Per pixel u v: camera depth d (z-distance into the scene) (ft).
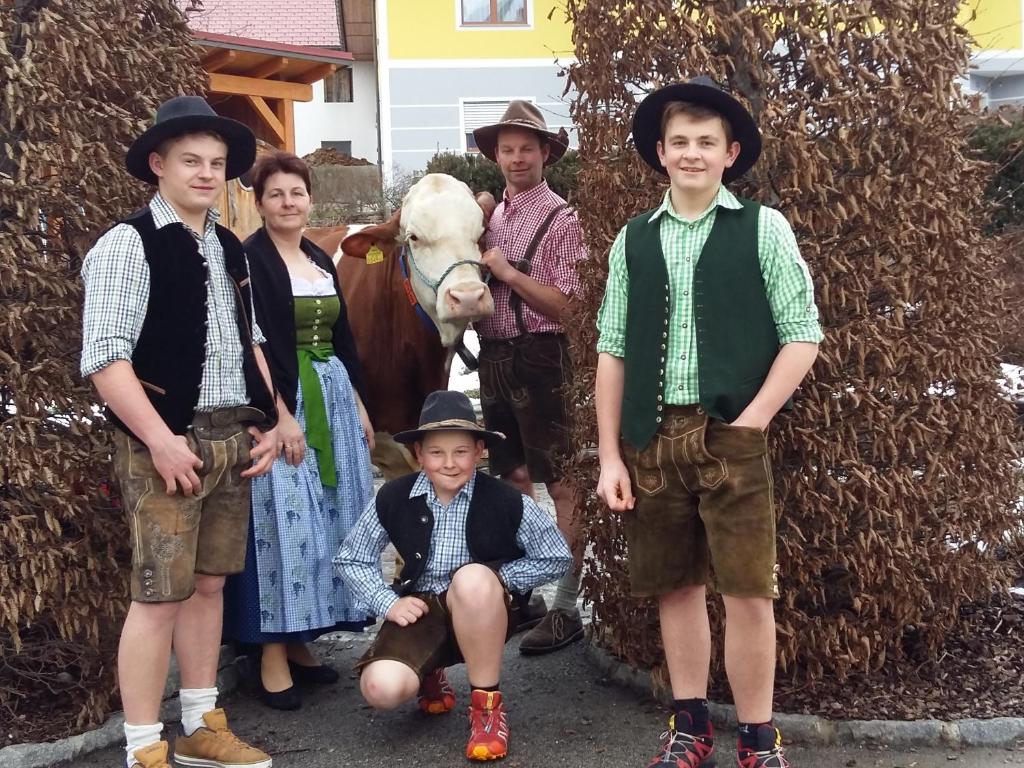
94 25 10.94
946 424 10.83
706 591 11.18
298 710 12.17
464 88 64.49
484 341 14.79
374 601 11.05
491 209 15.03
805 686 11.27
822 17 10.41
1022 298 12.76
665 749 9.70
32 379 10.57
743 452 8.93
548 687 12.50
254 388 10.30
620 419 9.74
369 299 15.02
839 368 10.76
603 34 11.29
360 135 82.74
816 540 10.84
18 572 10.63
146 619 9.56
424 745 11.05
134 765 9.52
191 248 9.77
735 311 9.00
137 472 9.61
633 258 9.48
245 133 10.19
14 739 10.75
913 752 10.31
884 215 10.61
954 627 12.62
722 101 9.04
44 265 10.72
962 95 10.79
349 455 12.78
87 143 10.93
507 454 15.20
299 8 68.59
